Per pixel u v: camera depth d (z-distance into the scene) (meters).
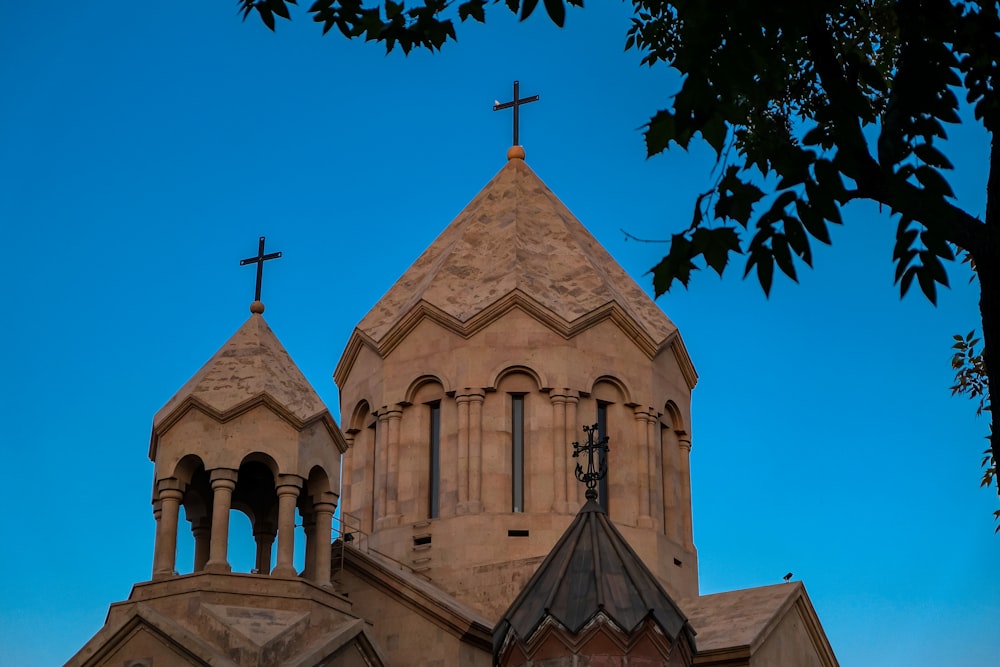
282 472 34.56
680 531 43.91
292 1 16.67
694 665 35.91
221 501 34.03
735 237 13.40
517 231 45.84
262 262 38.97
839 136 12.72
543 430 41.50
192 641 31.69
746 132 18.06
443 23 16.69
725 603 39.22
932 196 12.32
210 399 34.94
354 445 45.00
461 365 42.22
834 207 12.70
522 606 31.81
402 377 43.31
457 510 40.78
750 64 12.77
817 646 39.56
